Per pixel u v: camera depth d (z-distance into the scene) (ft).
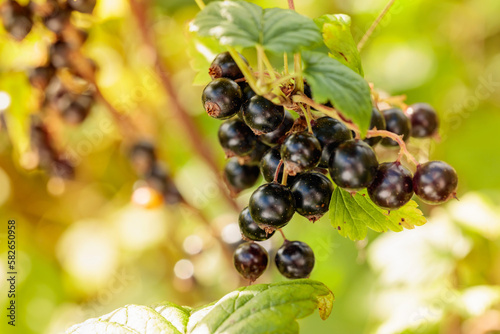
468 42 1.93
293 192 1.03
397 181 1.01
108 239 1.81
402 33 1.94
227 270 1.52
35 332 1.69
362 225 1.06
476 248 1.36
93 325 1.06
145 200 1.43
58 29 1.23
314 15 1.78
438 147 1.69
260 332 1.01
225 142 1.07
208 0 1.68
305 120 1.05
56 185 1.57
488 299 1.29
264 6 1.74
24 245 1.85
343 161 1.00
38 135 1.35
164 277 1.82
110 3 1.30
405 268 1.35
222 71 1.04
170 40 1.77
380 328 1.32
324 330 1.56
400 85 1.83
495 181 1.69
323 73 0.99
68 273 1.80
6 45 1.34
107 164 1.88
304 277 1.07
